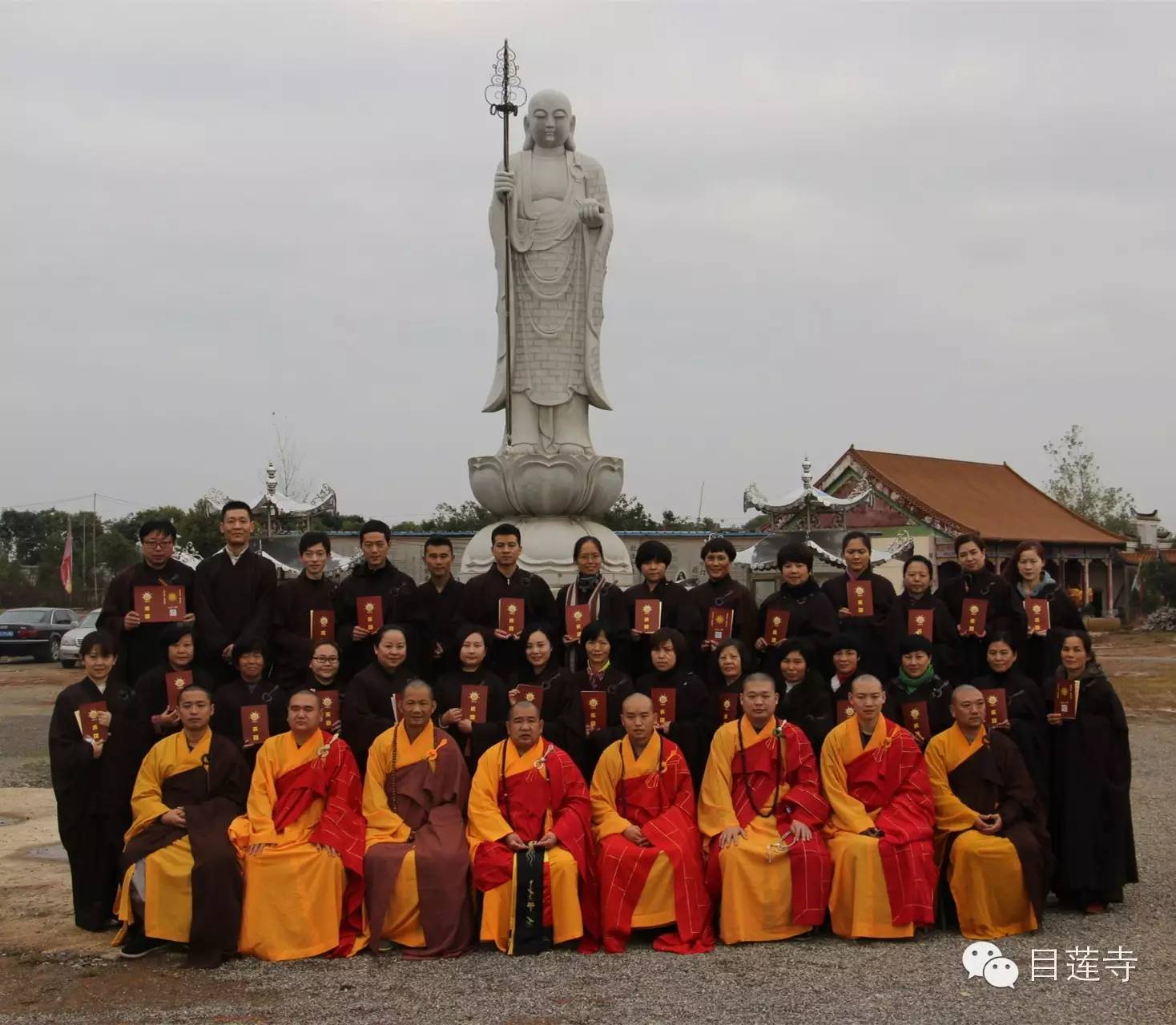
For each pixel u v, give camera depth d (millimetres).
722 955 7520
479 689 8836
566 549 14812
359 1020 6387
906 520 38031
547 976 7129
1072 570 46094
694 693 9070
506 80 13719
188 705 8070
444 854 7738
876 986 6828
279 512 21875
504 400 15734
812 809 8102
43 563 62250
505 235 15305
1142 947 7562
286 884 7633
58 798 8297
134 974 7297
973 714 8180
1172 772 14133
